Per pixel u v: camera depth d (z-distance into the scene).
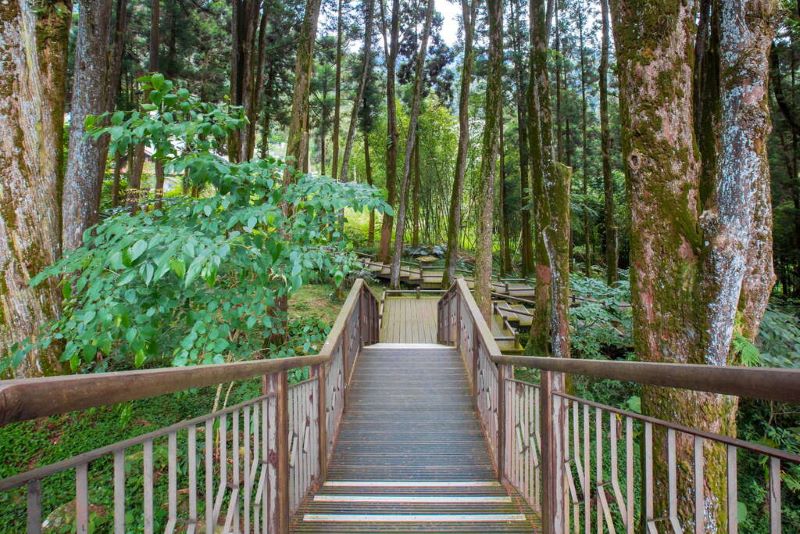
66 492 3.25
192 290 2.93
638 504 4.27
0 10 3.99
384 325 11.98
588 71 20.98
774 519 0.89
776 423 4.87
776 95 11.87
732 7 2.31
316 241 3.32
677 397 2.43
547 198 7.32
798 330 4.66
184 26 15.52
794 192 12.66
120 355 3.21
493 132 10.19
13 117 4.07
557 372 2.24
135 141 2.78
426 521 2.79
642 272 2.64
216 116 3.00
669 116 2.61
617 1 2.83
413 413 4.90
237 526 1.70
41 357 4.14
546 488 2.28
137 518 3.02
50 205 4.33
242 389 4.58
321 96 26.78
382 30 19.47
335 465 3.77
